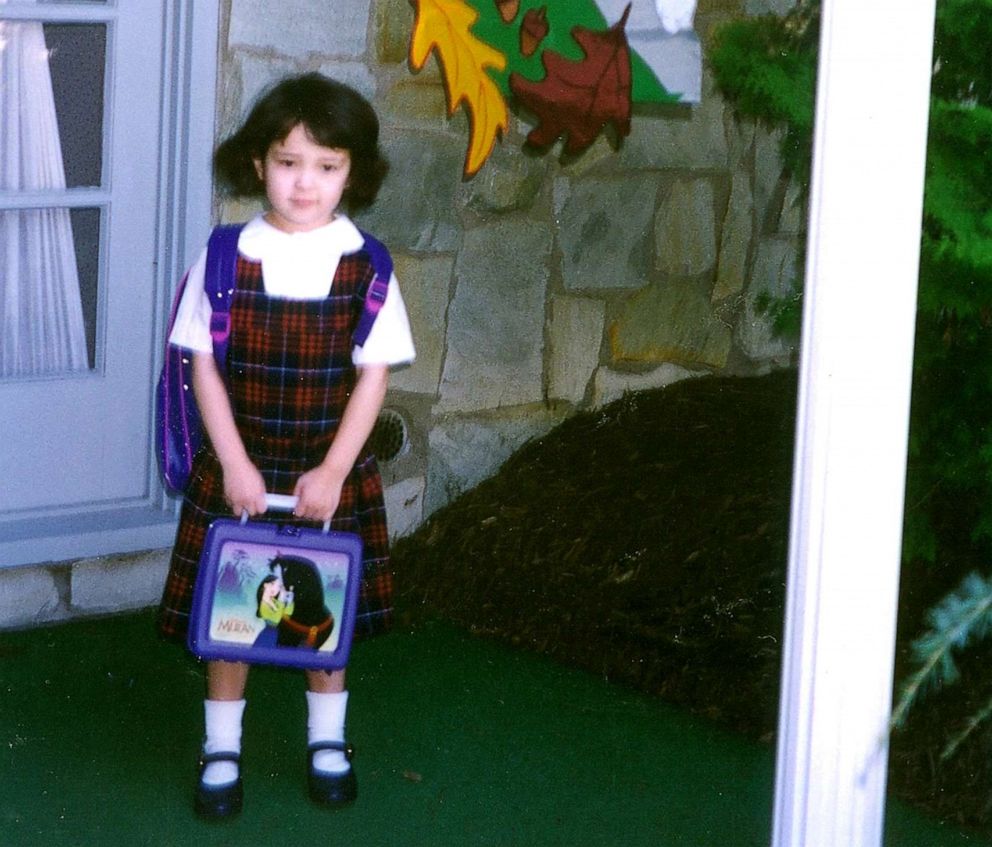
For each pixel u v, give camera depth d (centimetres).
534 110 445
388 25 418
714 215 518
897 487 208
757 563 427
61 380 386
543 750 342
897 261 203
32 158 381
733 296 530
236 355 287
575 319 489
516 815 311
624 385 509
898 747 334
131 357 396
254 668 371
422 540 450
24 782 308
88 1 376
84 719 339
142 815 298
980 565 346
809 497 209
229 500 289
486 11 428
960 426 304
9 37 373
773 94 312
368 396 292
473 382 466
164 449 307
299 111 276
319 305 286
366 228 429
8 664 363
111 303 390
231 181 301
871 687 212
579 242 484
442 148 440
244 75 391
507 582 425
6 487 383
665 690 376
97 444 394
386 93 424
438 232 446
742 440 491
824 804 214
